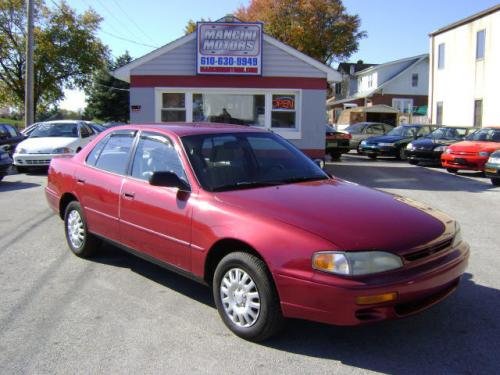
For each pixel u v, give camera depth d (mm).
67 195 6348
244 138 5297
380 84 48438
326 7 48906
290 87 15328
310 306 3641
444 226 4184
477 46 26094
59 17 33281
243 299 4062
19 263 6098
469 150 15516
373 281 3541
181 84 15180
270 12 49219
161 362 3740
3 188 12086
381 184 13523
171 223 4629
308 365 3695
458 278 4180
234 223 4066
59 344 4023
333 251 3574
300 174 5137
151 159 5145
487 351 3900
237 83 15250
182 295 5070
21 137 18406
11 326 4352
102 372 3604
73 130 16266
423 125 22688
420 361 3756
